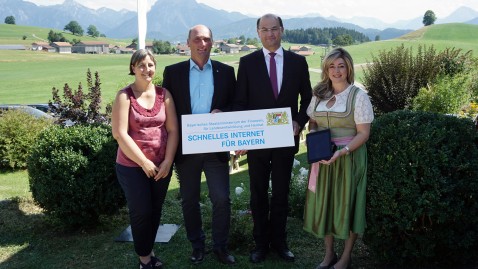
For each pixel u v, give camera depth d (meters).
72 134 4.67
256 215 3.93
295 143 3.86
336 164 3.46
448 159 3.24
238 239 4.28
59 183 4.46
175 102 3.80
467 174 3.33
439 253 3.51
